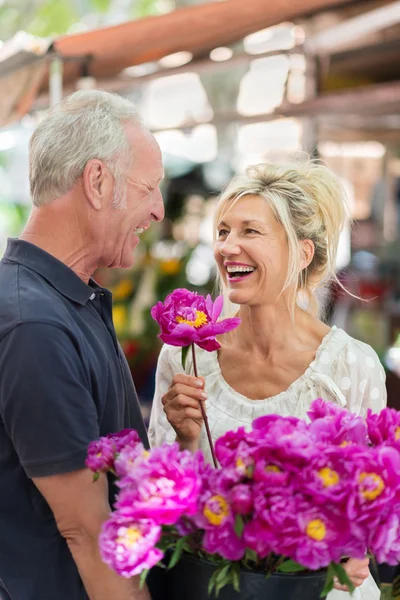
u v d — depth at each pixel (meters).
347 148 8.18
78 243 1.51
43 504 1.42
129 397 1.72
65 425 1.33
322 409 1.22
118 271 4.07
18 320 1.36
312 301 1.84
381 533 1.05
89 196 1.46
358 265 7.05
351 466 1.04
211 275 4.16
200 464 1.13
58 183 1.47
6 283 1.44
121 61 3.69
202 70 4.14
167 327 1.38
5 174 5.45
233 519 1.08
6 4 7.43
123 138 1.48
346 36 4.13
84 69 3.74
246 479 1.09
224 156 6.60
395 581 1.35
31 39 3.54
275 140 6.70
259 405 1.74
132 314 3.89
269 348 1.75
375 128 6.73
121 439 1.25
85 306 1.55
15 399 1.33
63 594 1.43
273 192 1.67
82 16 9.08
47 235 1.50
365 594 1.67
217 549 1.09
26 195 5.51
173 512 1.05
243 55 4.14
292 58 5.24
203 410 1.53
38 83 3.48
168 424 1.88
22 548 1.42
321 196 1.71
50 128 1.48
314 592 1.18
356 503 1.04
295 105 4.64
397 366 3.97
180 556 1.24
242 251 1.66
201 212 5.01
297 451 1.04
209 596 1.20
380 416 1.17
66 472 1.33
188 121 5.01
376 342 5.51
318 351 1.74
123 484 1.10
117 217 1.50
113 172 1.47
